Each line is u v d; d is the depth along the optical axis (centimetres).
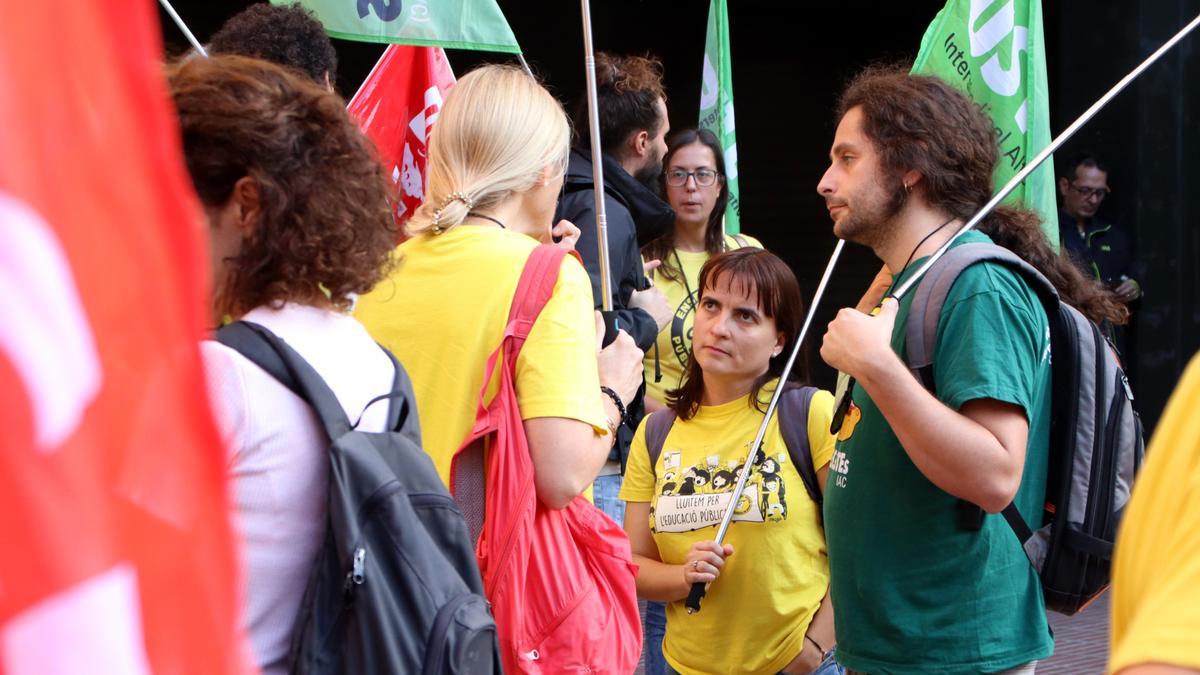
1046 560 250
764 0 1046
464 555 169
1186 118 827
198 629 69
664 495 324
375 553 158
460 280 233
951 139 255
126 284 65
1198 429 98
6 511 59
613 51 995
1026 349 236
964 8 397
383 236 174
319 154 166
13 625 59
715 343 320
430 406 229
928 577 242
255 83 165
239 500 155
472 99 246
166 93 158
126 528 65
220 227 165
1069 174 809
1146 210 825
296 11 301
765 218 1077
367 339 176
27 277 60
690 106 1031
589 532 239
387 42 328
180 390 68
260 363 158
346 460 158
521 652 224
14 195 59
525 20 959
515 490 222
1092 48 844
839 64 1096
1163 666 85
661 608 376
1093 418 248
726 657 308
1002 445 228
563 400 225
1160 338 823
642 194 406
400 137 375
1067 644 598
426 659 157
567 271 235
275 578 158
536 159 246
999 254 241
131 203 65
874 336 228
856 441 252
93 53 64
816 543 309
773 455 310
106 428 63
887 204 257
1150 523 99
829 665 308
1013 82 394
